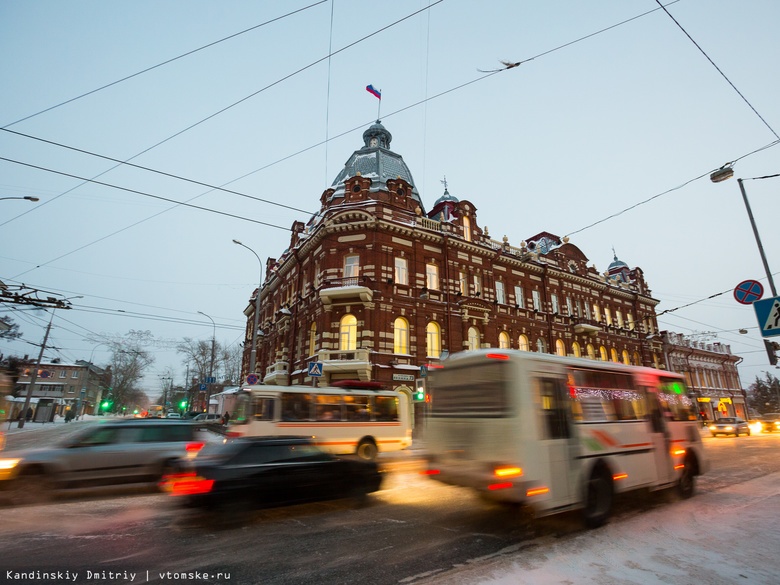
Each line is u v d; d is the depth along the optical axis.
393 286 28.03
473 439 7.81
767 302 9.65
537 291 37.09
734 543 6.20
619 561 5.59
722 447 21.69
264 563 5.73
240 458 7.93
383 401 17.84
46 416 53.06
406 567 5.55
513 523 7.61
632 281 47.44
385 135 37.69
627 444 8.70
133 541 6.62
